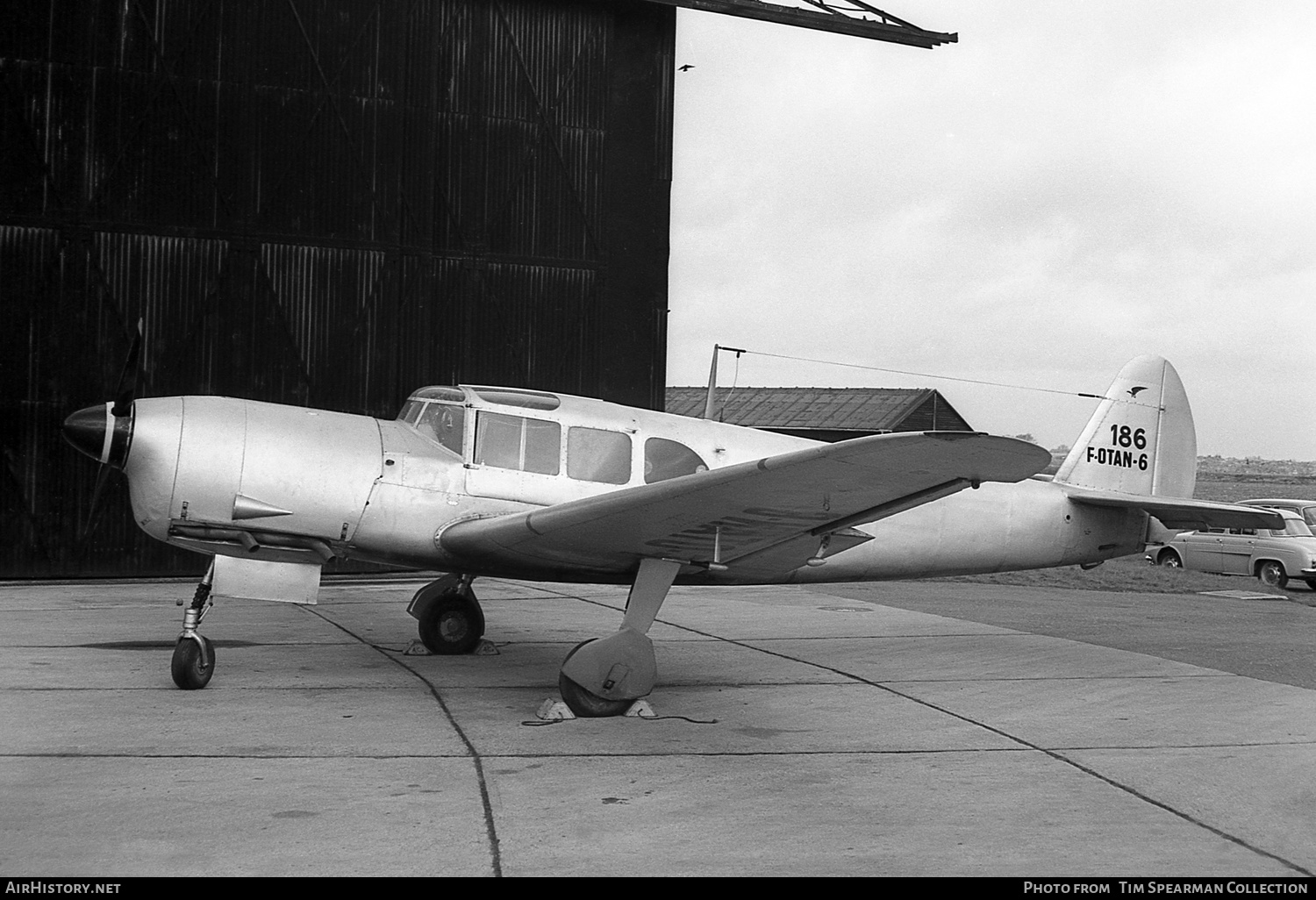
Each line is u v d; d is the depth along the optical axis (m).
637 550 7.36
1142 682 8.29
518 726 6.57
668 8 15.92
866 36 16.08
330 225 14.32
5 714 6.55
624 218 15.89
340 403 14.39
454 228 14.95
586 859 4.33
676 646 9.87
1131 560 21.42
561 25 15.49
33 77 13.00
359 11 14.44
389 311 14.62
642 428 8.41
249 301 13.95
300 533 7.62
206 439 7.41
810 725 6.76
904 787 5.43
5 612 10.88
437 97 14.84
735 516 6.75
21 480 12.95
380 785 5.27
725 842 4.57
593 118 15.69
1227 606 13.90
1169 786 5.48
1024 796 5.28
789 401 33.41
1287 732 6.68
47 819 4.65
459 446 8.04
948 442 5.51
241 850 4.33
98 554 13.27
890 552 8.94
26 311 12.98
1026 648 9.90
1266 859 4.44
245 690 7.41
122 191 13.36
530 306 15.38
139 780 5.25
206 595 7.54
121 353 13.38
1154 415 10.48
